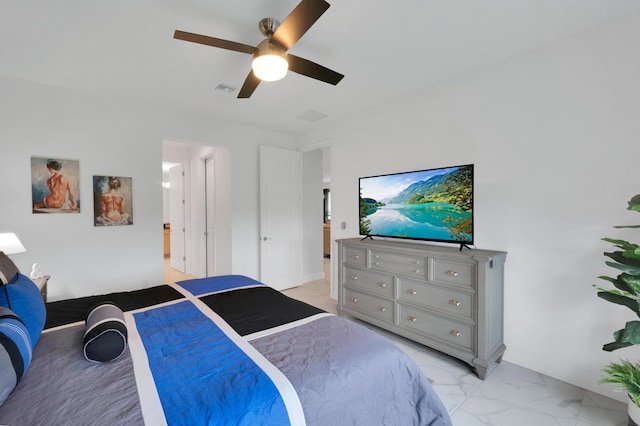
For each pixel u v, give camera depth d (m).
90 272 3.04
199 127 3.77
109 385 1.03
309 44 2.12
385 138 3.28
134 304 1.89
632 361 1.83
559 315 2.13
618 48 1.87
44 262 2.80
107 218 3.13
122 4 1.68
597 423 1.71
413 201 2.93
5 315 1.10
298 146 4.73
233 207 4.12
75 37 2.01
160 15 1.78
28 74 2.58
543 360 2.21
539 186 2.20
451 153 2.70
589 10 1.77
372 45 2.13
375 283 2.90
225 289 2.24
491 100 2.44
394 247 2.70
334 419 1.09
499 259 2.24
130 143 3.26
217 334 1.46
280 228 4.51
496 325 2.27
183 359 1.22
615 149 1.89
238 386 1.03
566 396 1.95
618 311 1.90
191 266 5.60
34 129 2.74
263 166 4.29
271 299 2.01
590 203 1.99
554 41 2.10
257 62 1.75
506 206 2.37
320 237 5.27
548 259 2.17
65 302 1.93
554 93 2.12
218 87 2.86
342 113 3.62
